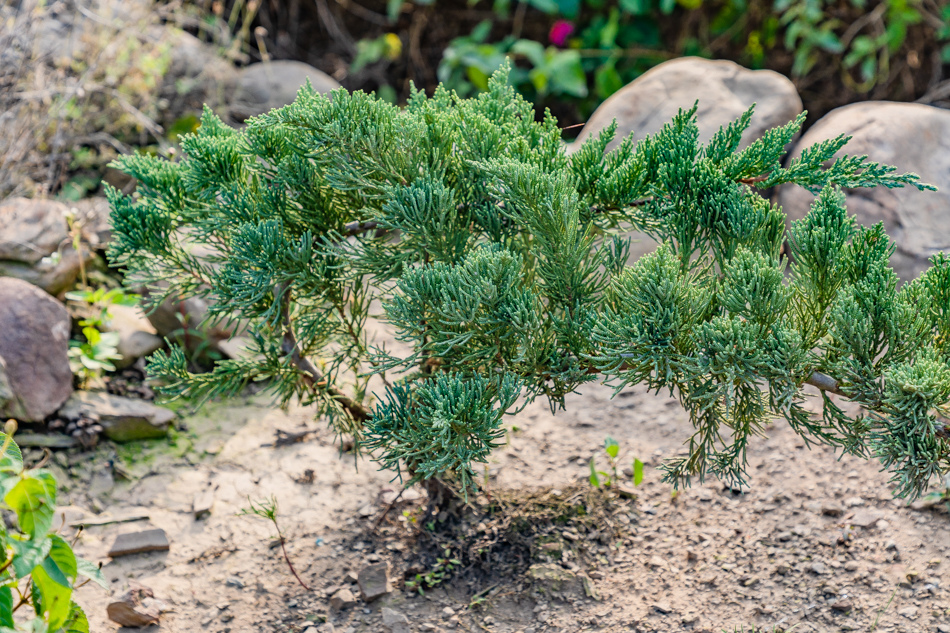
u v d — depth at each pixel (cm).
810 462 294
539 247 194
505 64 243
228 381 240
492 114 235
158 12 489
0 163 374
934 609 226
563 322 192
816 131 402
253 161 222
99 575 184
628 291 181
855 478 282
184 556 272
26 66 395
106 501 298
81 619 185
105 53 442
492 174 191
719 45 645
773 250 198
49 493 162
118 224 229
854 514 266
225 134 236
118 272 393
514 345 192
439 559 265
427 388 183
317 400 247
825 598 236
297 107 198
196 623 245
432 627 240
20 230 355
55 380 322
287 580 262
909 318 172
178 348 240
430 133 206
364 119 197
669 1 596
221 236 231
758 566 251
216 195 223
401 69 682
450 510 280
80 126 430
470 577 259
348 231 227
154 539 274
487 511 282
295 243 208
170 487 306
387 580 258
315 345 246
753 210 192
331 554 272
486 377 199
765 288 171
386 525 283
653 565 257
